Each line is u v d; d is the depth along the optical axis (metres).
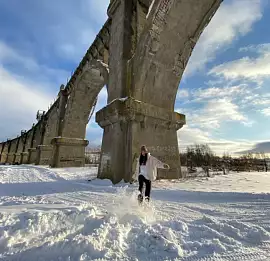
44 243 2.44
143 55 12.04
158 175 11.89
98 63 17.86
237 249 2.59
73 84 29.00
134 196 6.66
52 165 26.53
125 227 3.20
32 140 50.50
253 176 13.29
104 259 2.28
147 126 12.34
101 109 13.57
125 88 12.76
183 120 14.06
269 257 2.39
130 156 11.03
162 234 2.89
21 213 3.33
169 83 13.83
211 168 23.06
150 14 12.02
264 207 4.91
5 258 2.25
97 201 5.98
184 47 13.48
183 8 11.88
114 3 15.28
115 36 14.84
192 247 2.64
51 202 5.36
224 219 4.01
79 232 2.95
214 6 12.34
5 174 17.69
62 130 29.12
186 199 6.34
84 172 18.64
